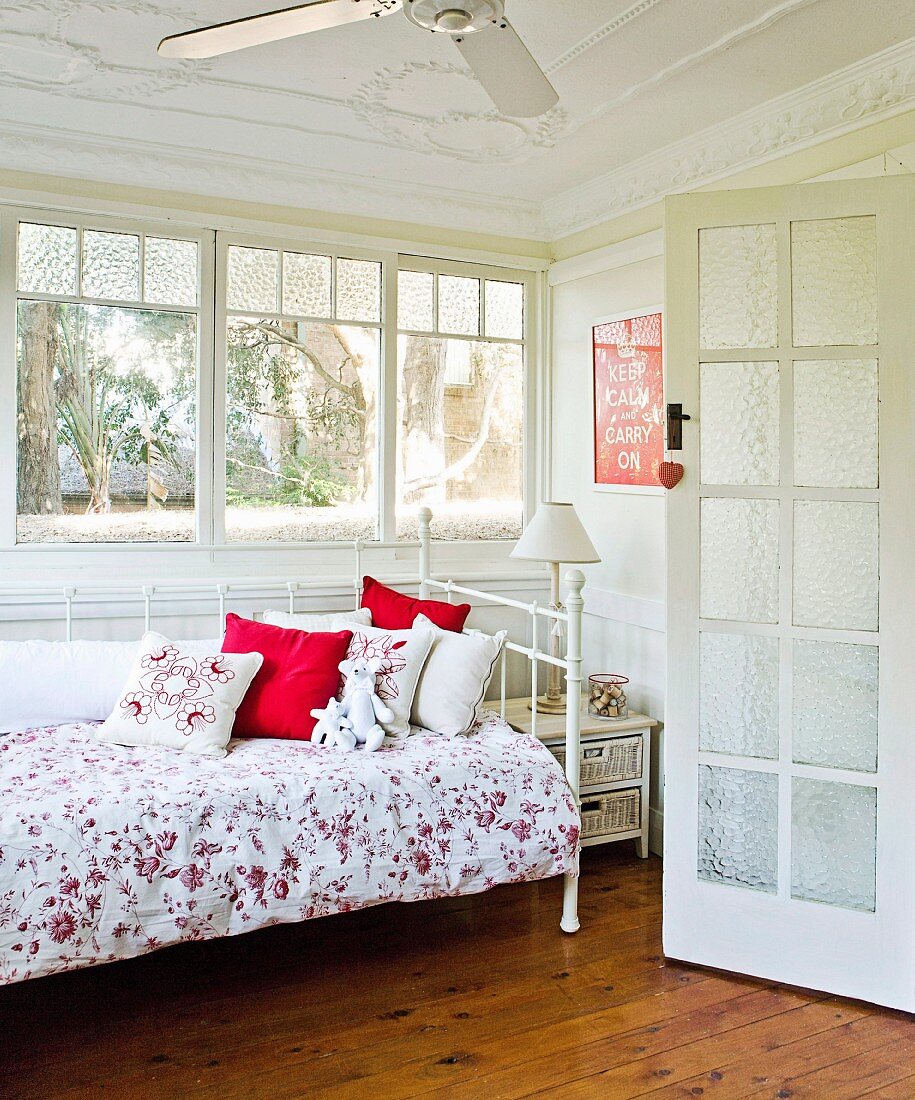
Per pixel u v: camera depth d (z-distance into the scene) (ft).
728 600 7.91
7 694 8.80
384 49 7.57
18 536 9.78
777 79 8.13
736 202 7.70
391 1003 7.47
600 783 10.11
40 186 9.61
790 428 7.62
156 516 10.36
